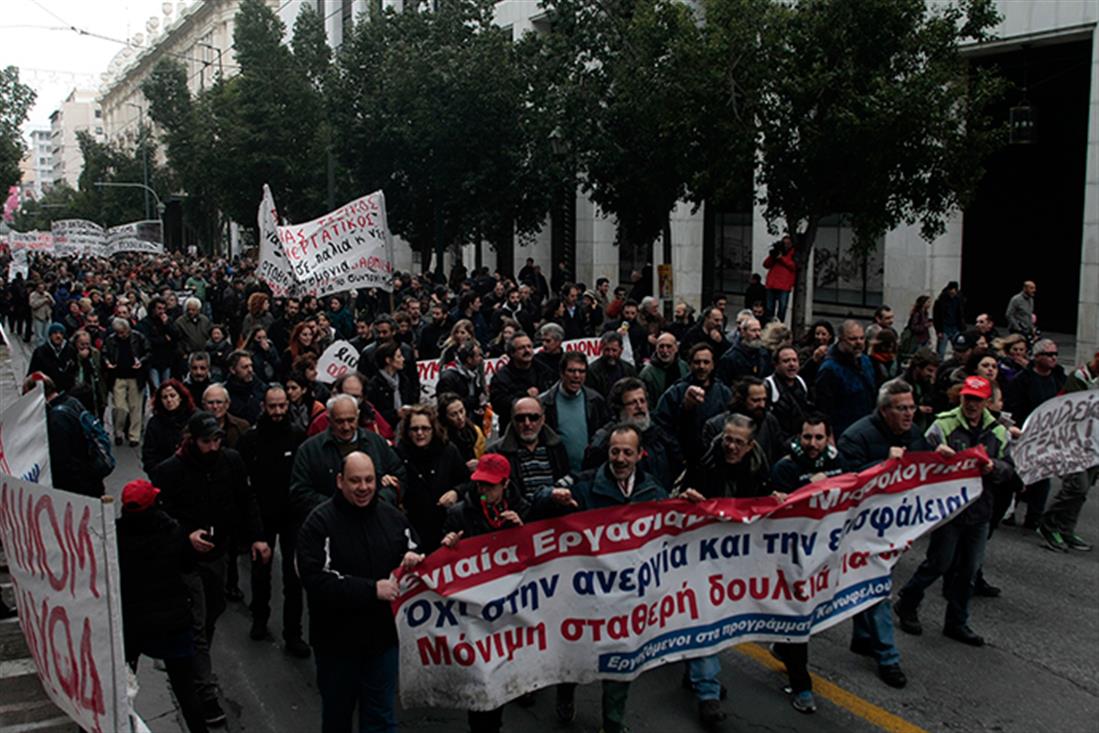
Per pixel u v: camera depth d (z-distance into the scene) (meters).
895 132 15.16
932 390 9.63
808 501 6.08
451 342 11.06
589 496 5.86
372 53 28.48
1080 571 8.82
